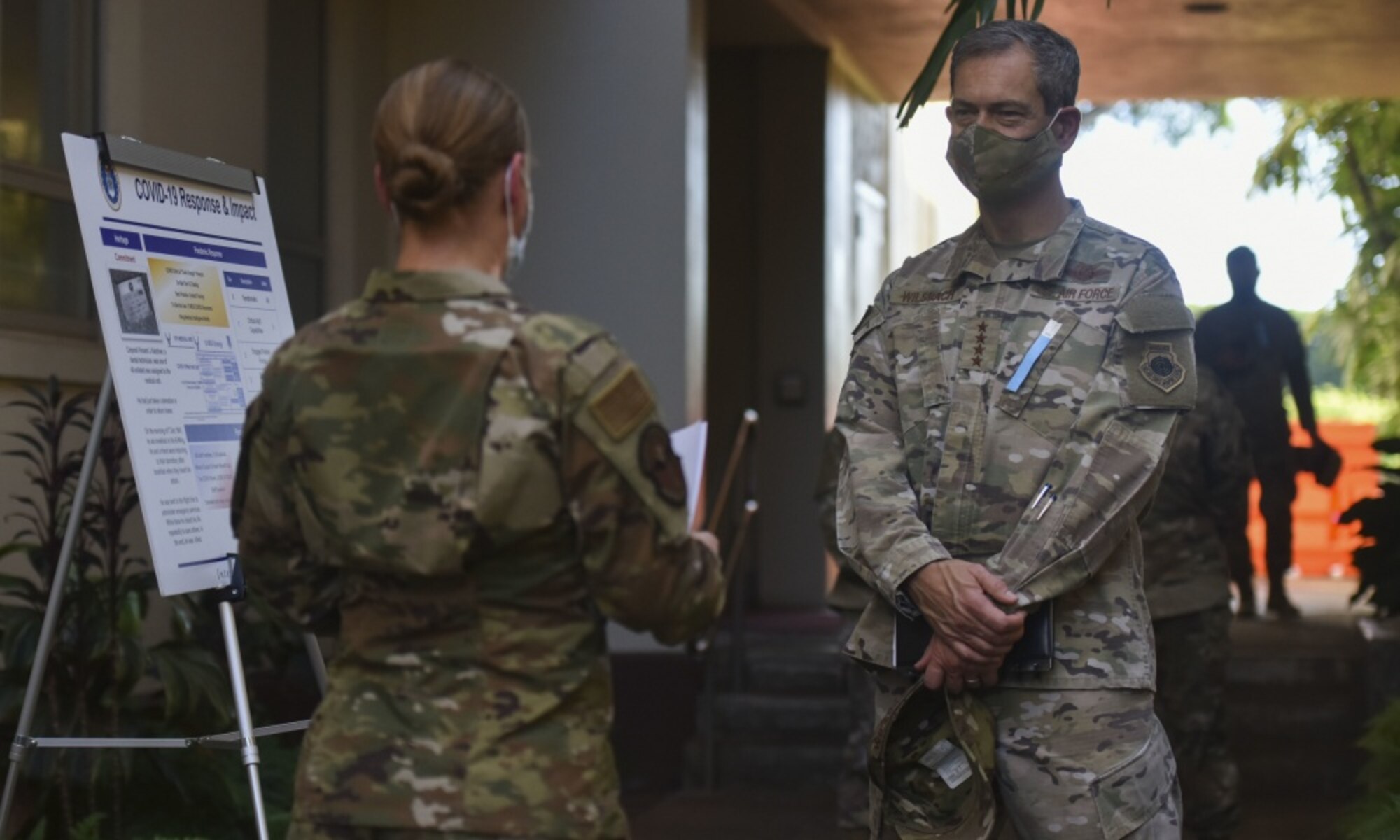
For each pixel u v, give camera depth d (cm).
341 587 254
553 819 237
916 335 331
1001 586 303
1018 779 310
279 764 602
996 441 317
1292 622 1063
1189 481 603
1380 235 1579
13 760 431
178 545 434
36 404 547
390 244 864
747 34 1039
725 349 1079
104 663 544
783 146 1072
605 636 251
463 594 242
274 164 759
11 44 588
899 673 323
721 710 848
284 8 770
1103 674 308
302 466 249
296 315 782
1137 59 1188
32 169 593
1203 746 611
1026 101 318
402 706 242
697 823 739
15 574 574
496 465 237
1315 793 796
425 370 242
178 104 677
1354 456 1720
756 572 1080
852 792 617
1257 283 1078
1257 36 1102
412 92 251
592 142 837
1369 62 1185
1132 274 321
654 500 240
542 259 838
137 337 439
